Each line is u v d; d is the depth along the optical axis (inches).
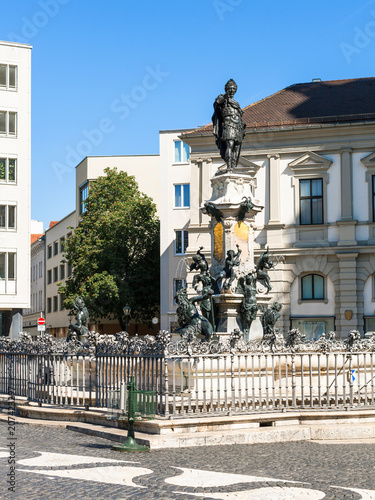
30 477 393.1
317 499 346.9
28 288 2161.7
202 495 354.9
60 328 3070.9
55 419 637.9
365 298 1808.6
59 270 3100.4
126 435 518.9
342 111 1886.1
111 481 385.7
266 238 1863.9
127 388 507.8
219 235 846.5
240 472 414.0
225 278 813.9
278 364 585.3
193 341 582.9
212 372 558.6
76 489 365.4
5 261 2142.0
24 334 737.6
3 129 2155.5
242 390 614.9
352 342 658.8
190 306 788.6
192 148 1931.6
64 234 3038.9
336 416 568.1
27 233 2167.8
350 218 1815.9
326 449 498.9
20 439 542.3
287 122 1871.3
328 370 591.2
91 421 606.2
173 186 2240.4
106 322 2541.8
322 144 1846.7
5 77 2160.4
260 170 1883.6
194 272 1878.7
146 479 391.2
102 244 2145.7
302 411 572.7
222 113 868.0
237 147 869.8
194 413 542.0
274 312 824.9
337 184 1839.3
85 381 650.8
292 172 1863.9
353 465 437.7
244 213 837.8
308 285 1845.5
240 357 573.0
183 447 502.0
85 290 2098.9
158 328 2327.8
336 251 1807.3
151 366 559.8
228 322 803.4
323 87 2010.3
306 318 1827.0
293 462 446.9
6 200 2148.1
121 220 2153.1
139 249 2255.2
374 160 1813.5
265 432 528.1
